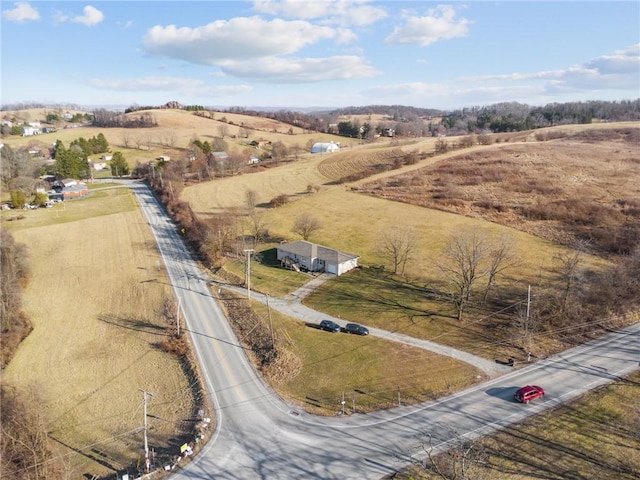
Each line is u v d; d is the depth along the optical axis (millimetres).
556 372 50062
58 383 54562
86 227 116750
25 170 158875
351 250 87812
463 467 32562
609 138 169250
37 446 40312
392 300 68250
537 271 72375
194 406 48500
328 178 142750
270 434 42750
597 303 62750
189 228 110250
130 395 51906
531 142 173625
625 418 42188
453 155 152500
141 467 40406
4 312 66750
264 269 84188
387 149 171750
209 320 67750
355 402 46844
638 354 53125
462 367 51531
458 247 66312
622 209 94438
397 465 37969
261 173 158875
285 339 59594
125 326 67562
